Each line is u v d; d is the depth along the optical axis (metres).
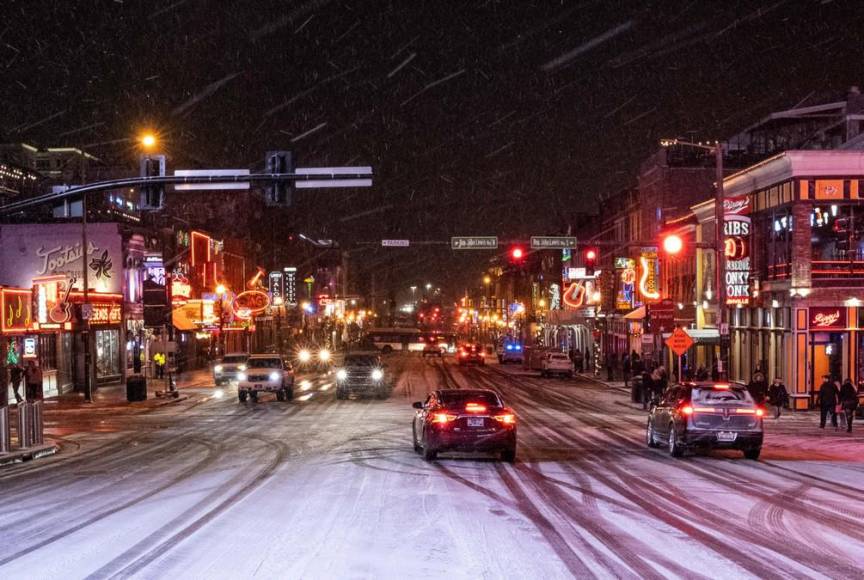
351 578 9.88
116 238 56.91
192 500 15.52
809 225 39.44
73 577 10.05
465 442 20.50
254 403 42.16
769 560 10.80
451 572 10.12
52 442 25.95
